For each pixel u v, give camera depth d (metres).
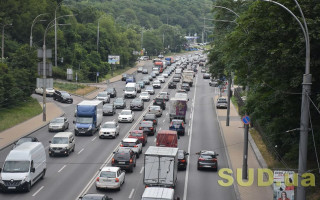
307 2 47.22
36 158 54.88
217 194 54.09
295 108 53.62
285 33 47.47
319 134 53.59
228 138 88.44
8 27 168.12
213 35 100.75
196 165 68.38
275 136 62.19
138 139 77.56
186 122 106.31
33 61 127.06
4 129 91.75
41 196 50.22
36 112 112.62
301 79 47.22
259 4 51.72
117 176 52.91
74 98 142.00
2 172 51.47
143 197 39.75
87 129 87.94
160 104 123.00
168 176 51.47
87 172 61.50
